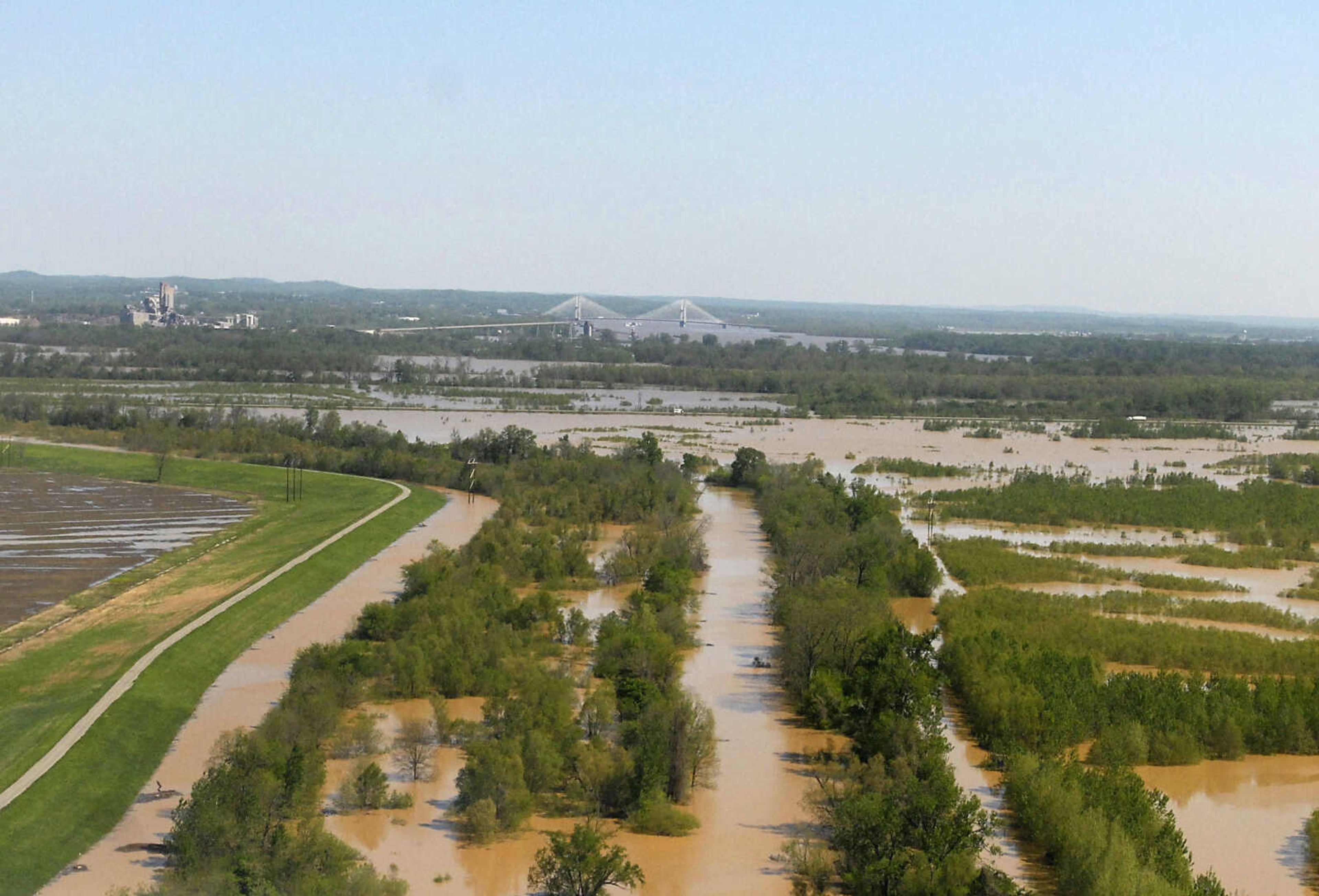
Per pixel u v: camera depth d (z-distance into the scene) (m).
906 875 82.56
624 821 97.75
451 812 97.56
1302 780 109.31
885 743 104.75
